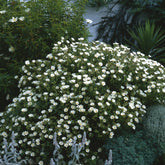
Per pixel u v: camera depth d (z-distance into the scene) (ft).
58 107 7.69
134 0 16.16
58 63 9.12
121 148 7.30
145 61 9.97
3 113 8.54
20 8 9.37
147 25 14.06
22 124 7.65
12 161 7.00
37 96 8.23
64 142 7.09
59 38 10.19
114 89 8.90
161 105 8.95
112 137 7.72
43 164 7.30
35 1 9.70
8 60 9.94
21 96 8.68
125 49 10.41
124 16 16.58
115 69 8.79
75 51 9.45
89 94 7.78
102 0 17.08
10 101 10.21
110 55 9.54
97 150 7.79
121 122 7.86
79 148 6.21
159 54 15.05
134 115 7.85
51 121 7.29
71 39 10.40
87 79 7.95
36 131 7.34
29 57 9.88
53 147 7.21
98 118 7.69
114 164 7.02
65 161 7.37
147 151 7.39
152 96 8.82
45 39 10.16
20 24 9.04
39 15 9.70
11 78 9.65
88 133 7.57
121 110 7.75
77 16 10.74
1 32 9.50
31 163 7.32
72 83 8.09
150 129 7.86
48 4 10.01
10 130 7.68
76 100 7.71
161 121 8.05
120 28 16.33
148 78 9.14
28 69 9.05
